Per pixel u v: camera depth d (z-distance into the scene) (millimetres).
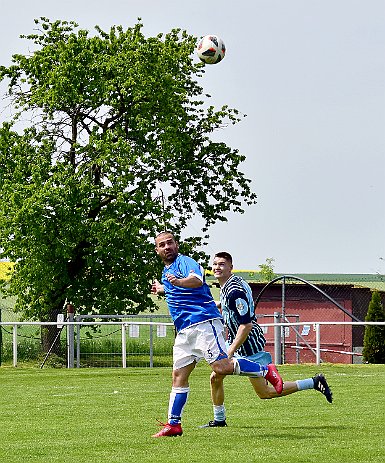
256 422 12938
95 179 42531
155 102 42188
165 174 42906
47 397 18000
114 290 41219
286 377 23000
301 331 39812
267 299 40125
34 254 40844
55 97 40938
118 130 41531
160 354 34531
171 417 11391
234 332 12008
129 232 40000
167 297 11562
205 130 45656
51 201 39719
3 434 12031
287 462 9172
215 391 12328
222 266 11891
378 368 27141
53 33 43844
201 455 9656
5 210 40781
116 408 15602
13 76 43031
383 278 50781
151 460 9398
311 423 12773
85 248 40938
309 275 75688
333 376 23125
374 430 11836
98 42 42750
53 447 10555
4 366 32219
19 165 41688
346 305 39656
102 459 9547
